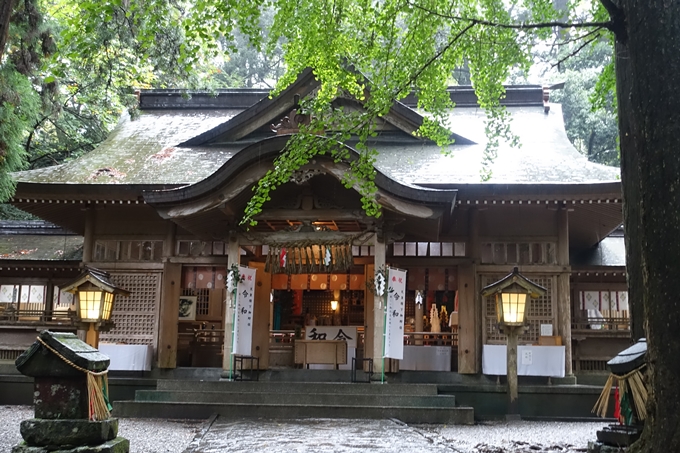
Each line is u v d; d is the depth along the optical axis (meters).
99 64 17.75
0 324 16.50
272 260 14.73
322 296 23.20
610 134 29.95
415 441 9.34
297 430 10.50
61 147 26.27
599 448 6.17
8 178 13.84
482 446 9.05
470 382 15.37
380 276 14.05
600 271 16.44
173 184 15.70
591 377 16.00
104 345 15.90
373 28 9.73
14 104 12.40
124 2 13.88
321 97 10.30
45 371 6.52
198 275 16.91
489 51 10.20
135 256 16.92
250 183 13.72
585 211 16.22
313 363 15.75
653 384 4.71
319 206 14.58
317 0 9.78
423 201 13.45
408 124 18.20
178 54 15.59
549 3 9.87
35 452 6.29
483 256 16.11
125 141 19.73
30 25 12.23
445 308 21.94
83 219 18.17
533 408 14.25
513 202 15.20
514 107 21.02
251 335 14.88
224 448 8.54
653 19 4.89
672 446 4.46
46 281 17.61
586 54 30.52
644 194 4.84
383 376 14.03
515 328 13.30
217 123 21.27
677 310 4.55
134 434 10.15
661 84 4.78
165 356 16.16
